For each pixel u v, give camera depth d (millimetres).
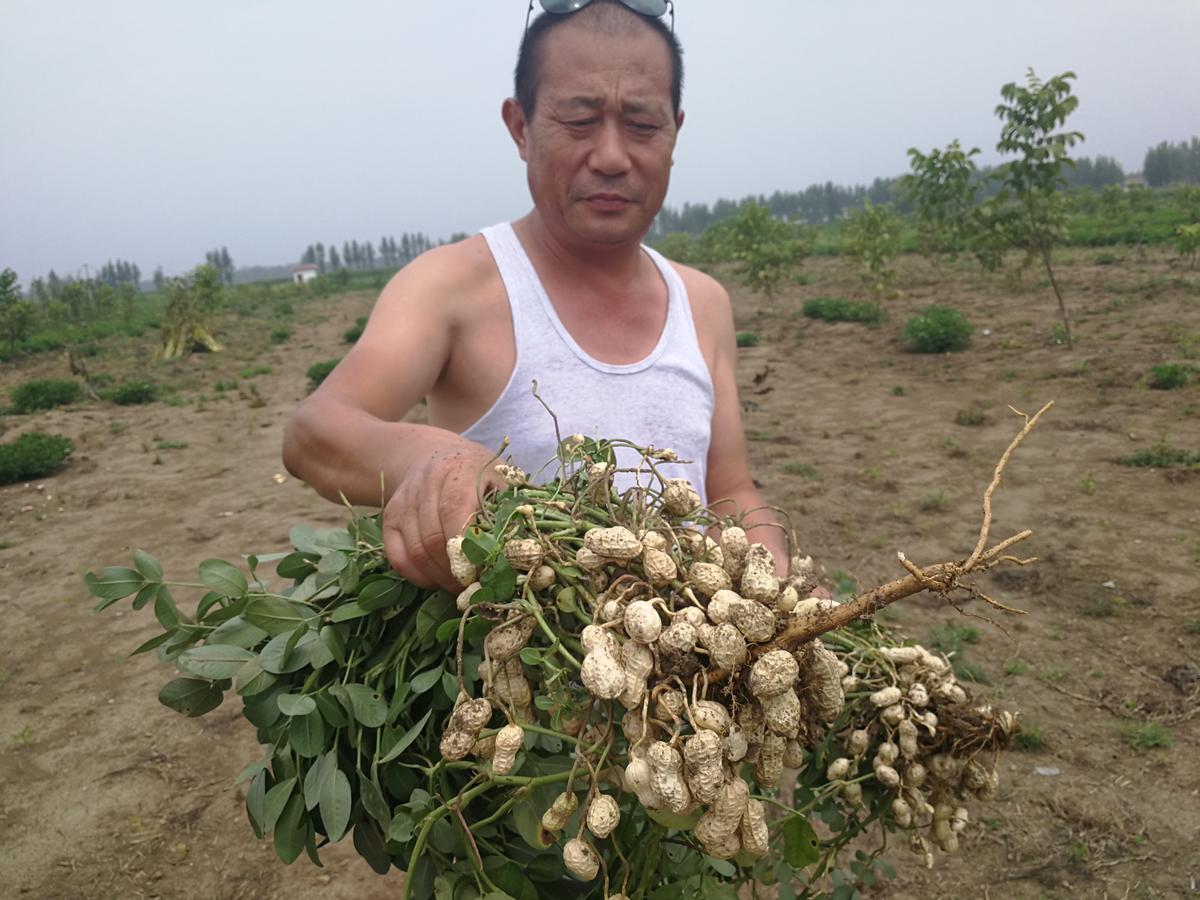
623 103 1699
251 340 27688
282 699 1277
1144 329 13047
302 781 1344
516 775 1206
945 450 8539
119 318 39438
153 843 3736
